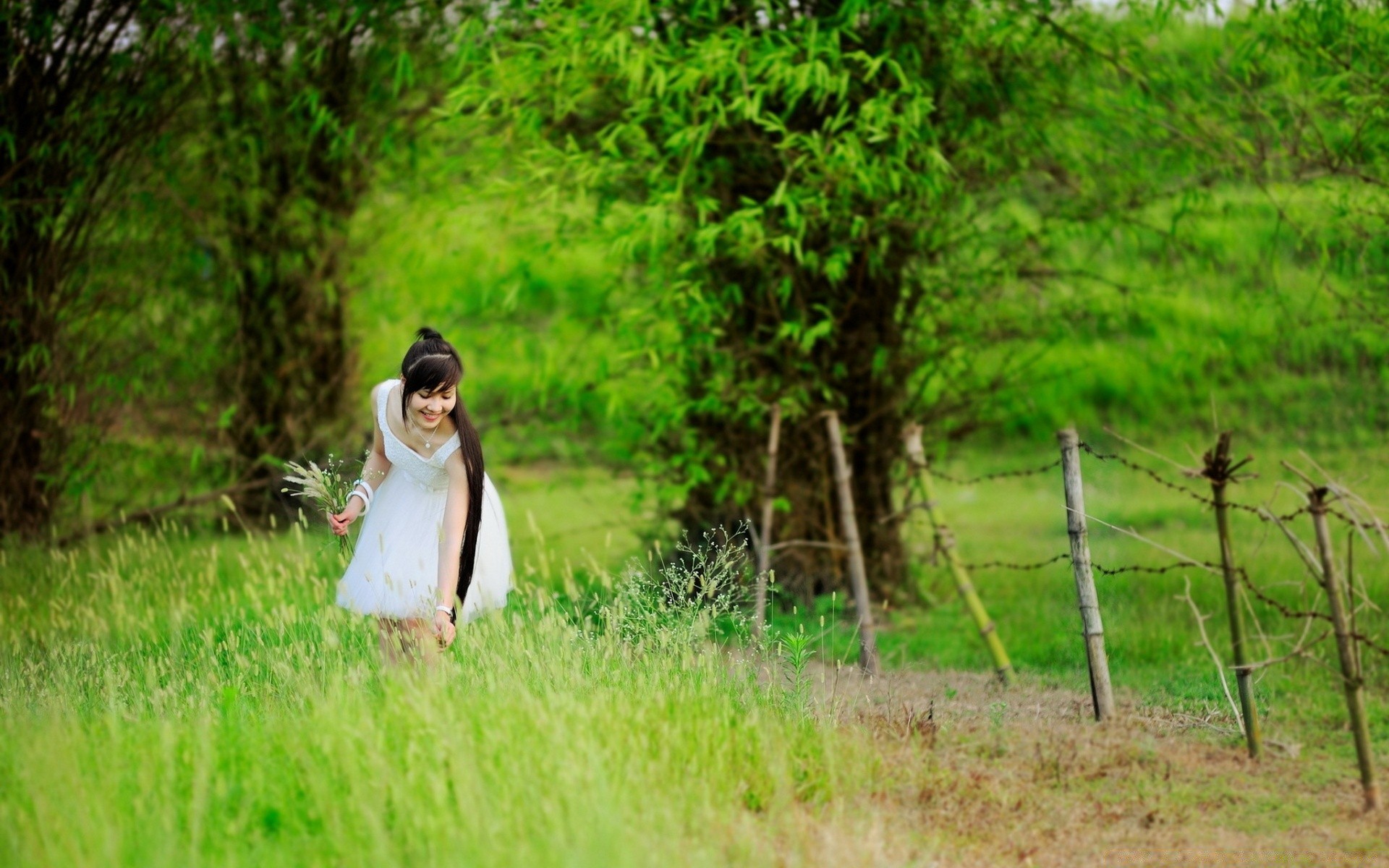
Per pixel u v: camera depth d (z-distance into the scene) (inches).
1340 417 490.0
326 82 382.0
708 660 212.2
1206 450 191.9
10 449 349.4
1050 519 464.8
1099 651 212.5
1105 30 309.3
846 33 280.2
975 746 196.7
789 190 305.1
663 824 155.3
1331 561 175.3
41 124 332.5
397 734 173.8
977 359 355.3
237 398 422.6
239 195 419.8
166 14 329.1
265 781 166.6
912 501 339.3
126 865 143.6
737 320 323.3
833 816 166.1
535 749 167.2
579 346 352.5
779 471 324.2
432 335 209.0
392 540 215.6
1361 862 157.3
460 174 389.7
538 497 511.8
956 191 318.3
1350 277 319.9
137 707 198.2
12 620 265.3
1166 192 331.9
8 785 165.5
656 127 299.6
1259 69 299.4
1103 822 171.2
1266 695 223.9
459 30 297.0
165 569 294.5
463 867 139.9
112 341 389.1
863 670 253.4
